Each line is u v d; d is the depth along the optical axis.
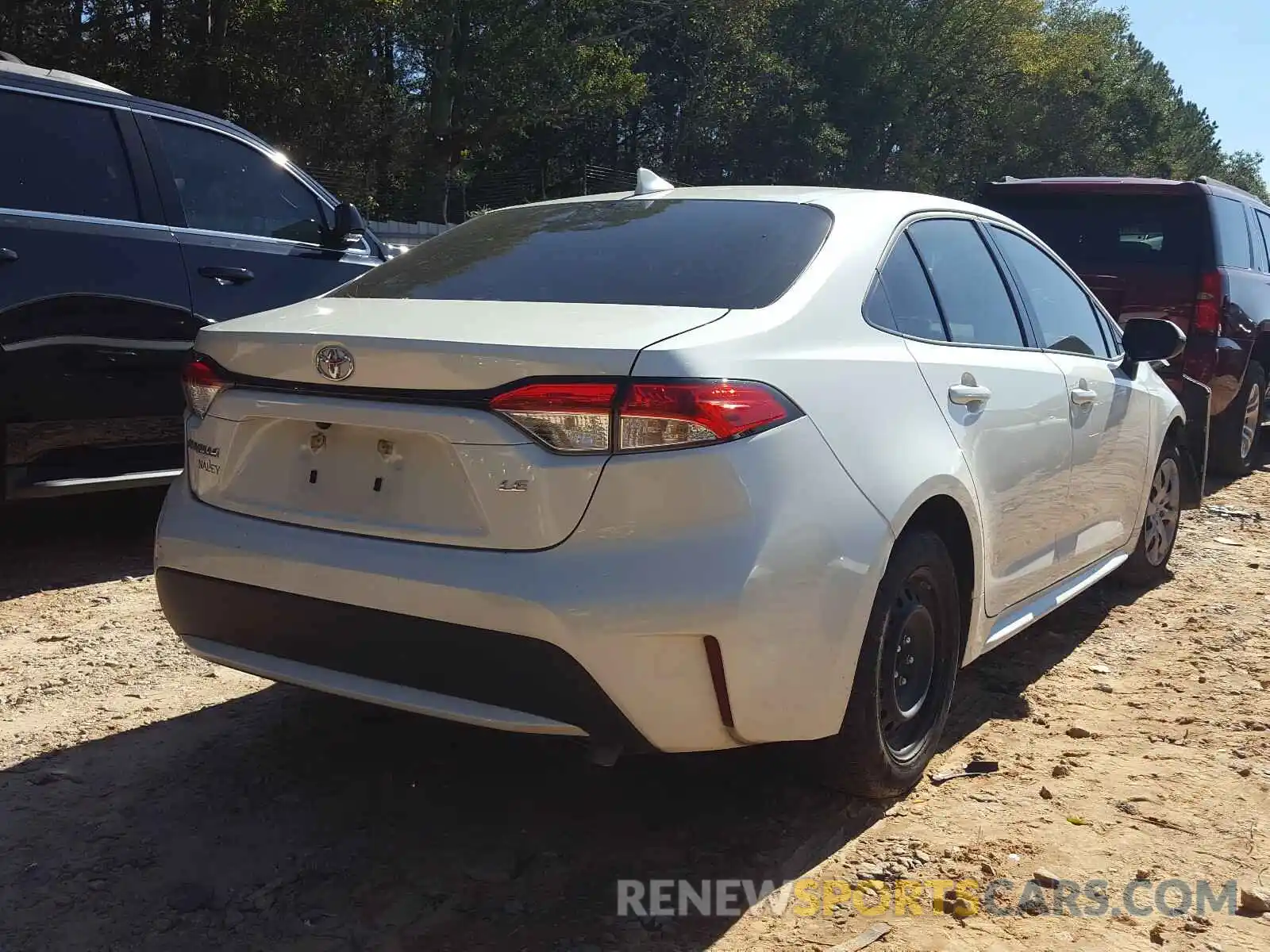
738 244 3.03
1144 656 4.30
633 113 42.94
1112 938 2.41
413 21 28.56
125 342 4.75
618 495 2.33
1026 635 4.54
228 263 5.14
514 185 43.50
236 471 2.79
